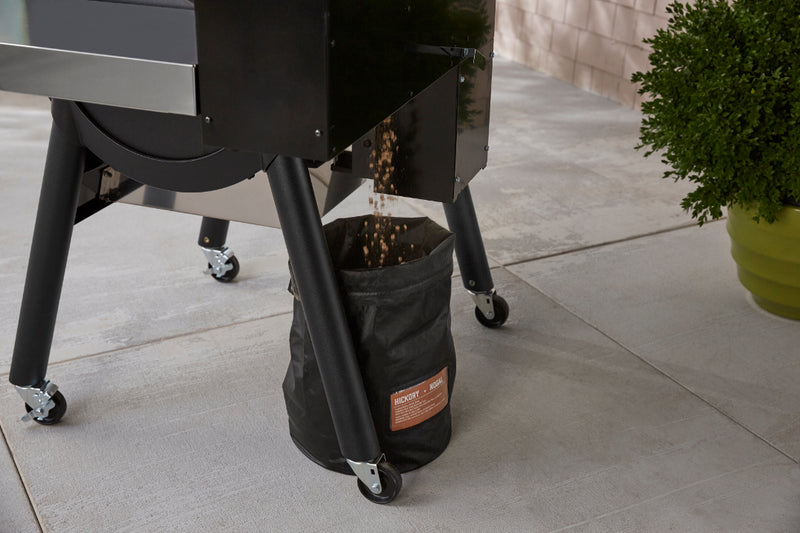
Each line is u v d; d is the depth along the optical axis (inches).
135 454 63.9
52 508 58.4
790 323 82.1
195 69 41.0
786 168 70.7
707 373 74.2
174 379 73.0
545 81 163.5
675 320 82.5
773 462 63.3
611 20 148.1
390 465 57.9
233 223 104.3
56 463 62.9
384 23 44.8
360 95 43.4
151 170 57.1
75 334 79.3
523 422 67.9
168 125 55.2
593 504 59.1
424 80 53.0
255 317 83.0
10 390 71.5
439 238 62.6
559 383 72.9
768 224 75.9
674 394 71.3
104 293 86.7
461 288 88.9
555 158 125.0
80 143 58.5
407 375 59.0
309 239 51.9
